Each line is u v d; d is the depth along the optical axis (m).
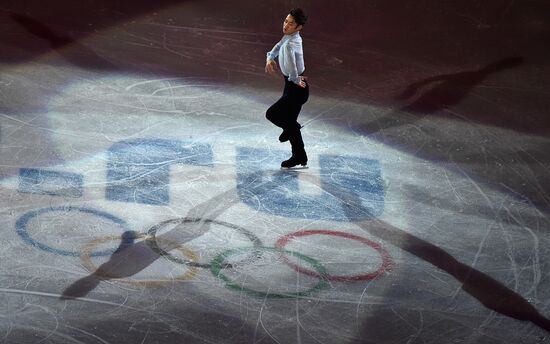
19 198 24.47
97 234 23.17
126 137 29.50
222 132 30.91
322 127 32.56
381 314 21.33
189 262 22.45
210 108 32.88
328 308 21.27
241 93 34.69
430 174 30.08
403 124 33.88
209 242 23.59
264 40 40.50
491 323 21.52
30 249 21.97
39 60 34.81
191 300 20.80
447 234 25.94
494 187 29.72
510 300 22.69
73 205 24.53
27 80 32.81
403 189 28.61
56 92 32.28
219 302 20.89
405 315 21.42
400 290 22.53
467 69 39.88
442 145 32.53
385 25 43.03
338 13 43.28
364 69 38.72
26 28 37.59
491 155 32.22
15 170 26.11
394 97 36.25
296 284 22.12
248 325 20.12
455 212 27.47
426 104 35.97
